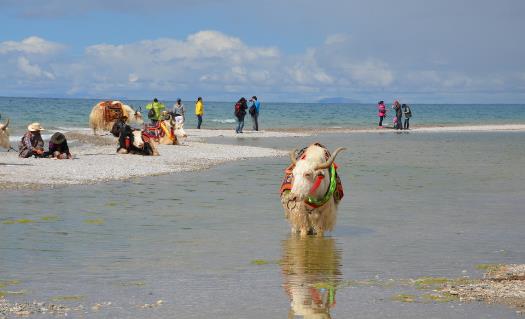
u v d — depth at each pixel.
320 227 11.32
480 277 8.44
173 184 18.00
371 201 15.53
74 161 22.45
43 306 6.96
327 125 64.19
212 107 129.75
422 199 15.93
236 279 8.26
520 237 11.30
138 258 9.39
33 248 9.95
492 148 34.66
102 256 9.48
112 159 23.66
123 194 15.84
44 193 15.62
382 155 29.42
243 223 12.38
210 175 20.41
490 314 6.75
